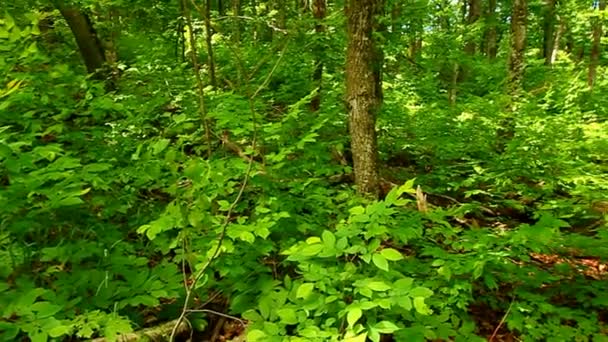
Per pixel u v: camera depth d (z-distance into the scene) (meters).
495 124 7.94
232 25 9.66
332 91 7.34
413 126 7.96
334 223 3.73
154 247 3.79
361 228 2.74
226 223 2.71
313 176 4.57
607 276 4.19
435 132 7.78
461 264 3.14
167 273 3.17
